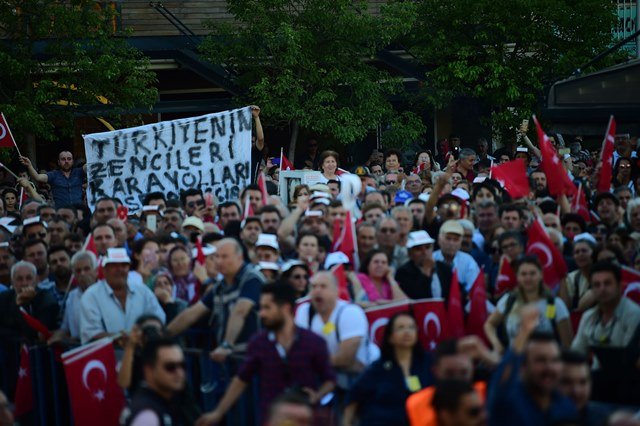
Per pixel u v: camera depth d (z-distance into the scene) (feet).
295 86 87.25
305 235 37.06
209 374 33.83
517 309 33.30
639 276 35.42
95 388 33.35
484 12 92.68
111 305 35.12
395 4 90.84
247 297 31.58
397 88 94.84
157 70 103.71
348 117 87.92
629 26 103.50
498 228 42.70
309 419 21.76
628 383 29.60
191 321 33.14
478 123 104.42
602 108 58.75
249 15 89.61
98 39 85.76
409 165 93.56
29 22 83.41
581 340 33.35
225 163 62.28
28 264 37.68
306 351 28.09
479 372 29.81
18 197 70.23
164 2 101.55
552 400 23.95
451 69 92.43
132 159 61.57
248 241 39.17
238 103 93.15
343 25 88.94
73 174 67.05
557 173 48.98
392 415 27.91
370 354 31.07
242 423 31.83
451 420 22.62
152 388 25.55
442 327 34.42
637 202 43.98
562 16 91.15
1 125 65.31
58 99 83.76
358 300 34.96
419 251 37.01
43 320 37.68
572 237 44.68
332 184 54.85
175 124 61.87
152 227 49.08
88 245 40.75
